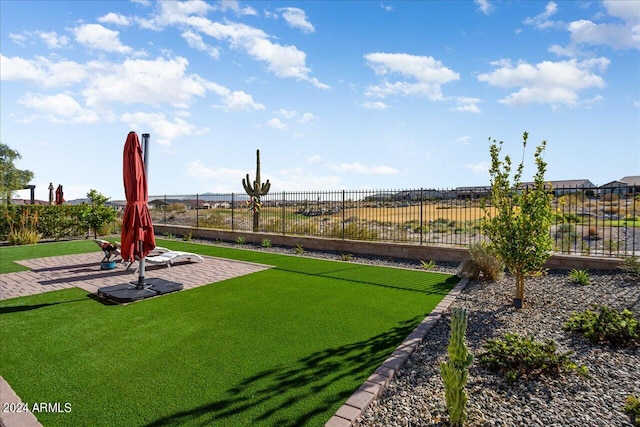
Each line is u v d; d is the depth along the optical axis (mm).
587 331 4645
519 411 3092
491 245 6391
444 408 3105
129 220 6570
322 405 3068
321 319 5320
